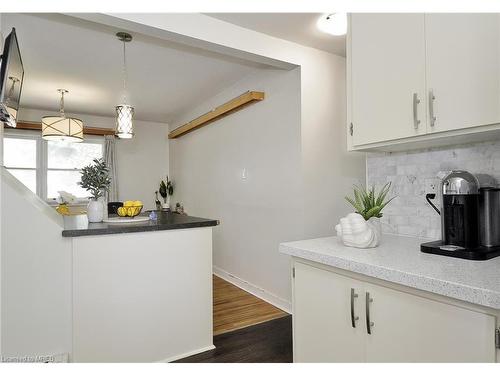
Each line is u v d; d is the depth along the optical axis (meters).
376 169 2.01
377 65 1.57
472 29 1.21
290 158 2.92
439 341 1.02
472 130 1.23
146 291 2.00
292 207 2.90
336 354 1.37
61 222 1.98
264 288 3.29
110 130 5.64
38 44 2.87
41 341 1.70
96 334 1.84
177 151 5.86
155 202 6.18
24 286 1.67
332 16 2.32
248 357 2.12
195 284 2.19
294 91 2.87
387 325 1.17
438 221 1.67
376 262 1.22
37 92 4.29
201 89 4.17
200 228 2.22
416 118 1.39
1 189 1.63
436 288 1.00
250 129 3.53
